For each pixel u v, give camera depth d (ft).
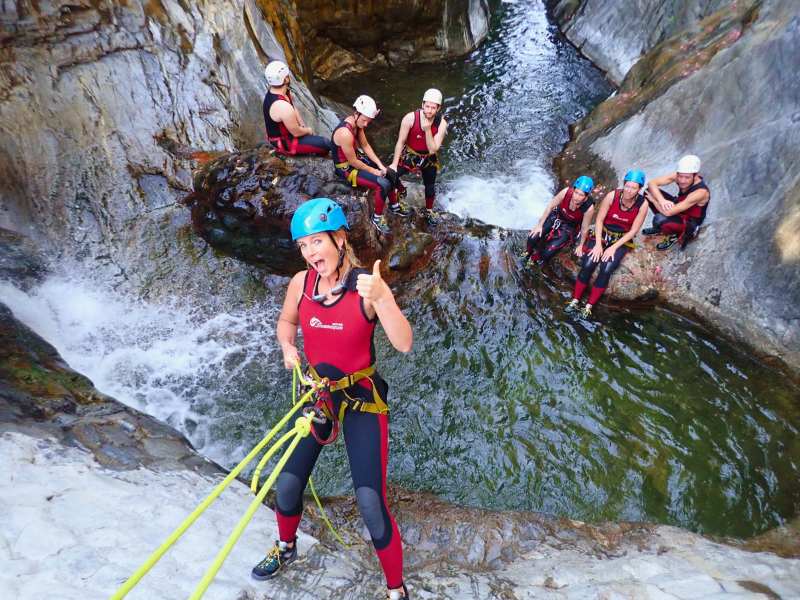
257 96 22.68
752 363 16.90
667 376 16.52
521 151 26.21
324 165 17.62
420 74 32.65
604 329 17.92
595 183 23.57
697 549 11.74
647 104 23.90
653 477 13.84
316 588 8.36
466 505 13.01
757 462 14.24
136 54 19.75
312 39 30.94
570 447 14.47
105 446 11.02
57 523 8.08
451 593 9.18
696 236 18.86
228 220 17.42
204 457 12.21
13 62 17.39
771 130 18.57
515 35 36.55
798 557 12.00
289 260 17.79
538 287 18.99
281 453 13.60
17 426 10.62
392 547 7.33
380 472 7.32
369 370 7.52
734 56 21.04
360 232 17.46
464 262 19.26
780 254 17.01
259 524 9.92
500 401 15.61
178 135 20.06
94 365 14.99
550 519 12.57
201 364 15.72
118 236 17.66
